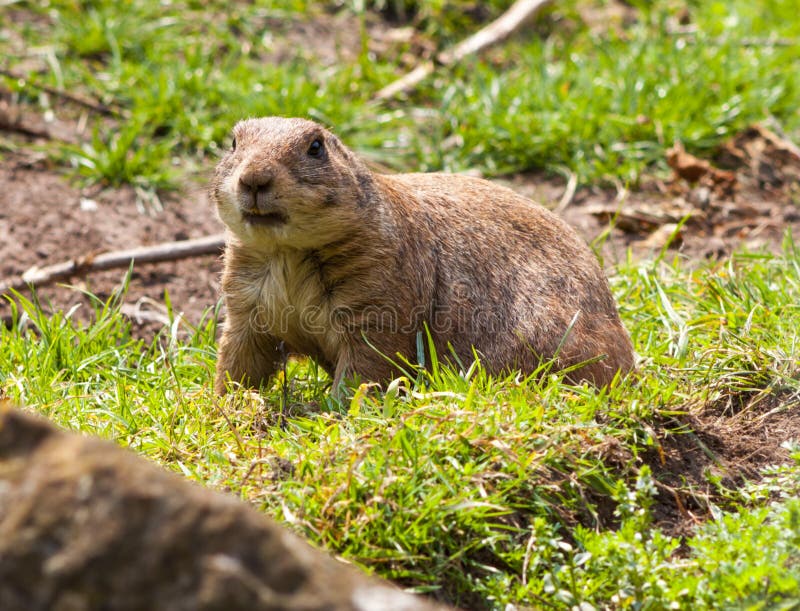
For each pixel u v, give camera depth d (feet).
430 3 63.16
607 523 25.18
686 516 25.72
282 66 54.60
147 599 15.28
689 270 41.27
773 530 22.82
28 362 31.76
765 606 20.38
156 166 48.14
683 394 28.99
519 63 59.11
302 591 15.65
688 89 52.54
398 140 50.96
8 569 15.26
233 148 30.86
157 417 28.60
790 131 52.42
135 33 55.77
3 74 51.26
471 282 31.86
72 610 15.17
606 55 56.54
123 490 15.75
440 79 56.75
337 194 28.94
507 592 22.57
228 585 15.29
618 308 36.24
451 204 32.89
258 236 28.81
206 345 35.09
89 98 52.44
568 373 30.91
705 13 65.16
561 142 50.26
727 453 27.81
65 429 27.37
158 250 40.78
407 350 30.91
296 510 22.95
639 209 46.83
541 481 24.71
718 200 48.01
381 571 22.44
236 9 60.08
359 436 25.11
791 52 58.70
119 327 36.50
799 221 46.34
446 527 23.15
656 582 21.74
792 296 35.29
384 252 29.94
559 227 33.88
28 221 44.42
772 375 30.19
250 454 25.71
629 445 26.66
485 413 25.52
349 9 63.52
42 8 57.88
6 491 15.85
